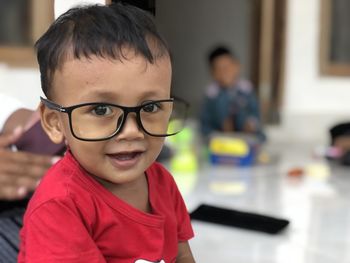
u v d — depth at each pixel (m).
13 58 2.04
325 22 2.48
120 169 0.51
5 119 0.95
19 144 0.93
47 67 0.51
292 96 2.55
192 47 3.26
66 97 0.50
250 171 1.68
